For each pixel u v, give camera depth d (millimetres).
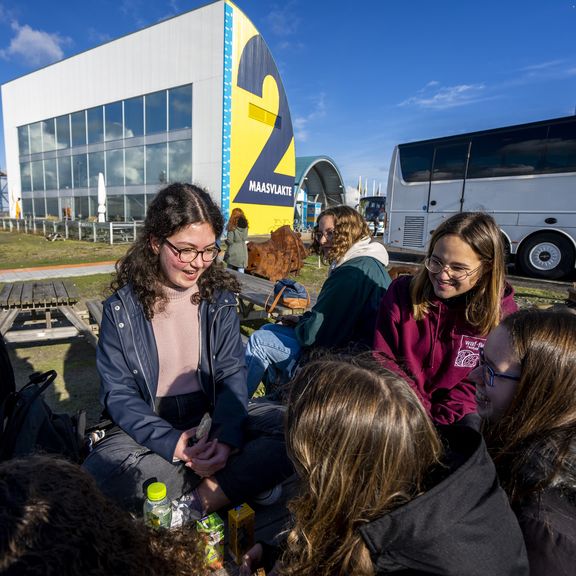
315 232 2920
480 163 10188
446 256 1879
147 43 18797
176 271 1762
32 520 572
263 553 1374
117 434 1840
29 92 24578
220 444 1685
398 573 963
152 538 839
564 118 9086
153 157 19688
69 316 4559
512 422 1129
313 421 982
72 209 23766
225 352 2002
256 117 19078
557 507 996
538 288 8594
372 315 2590
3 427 1717
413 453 955
